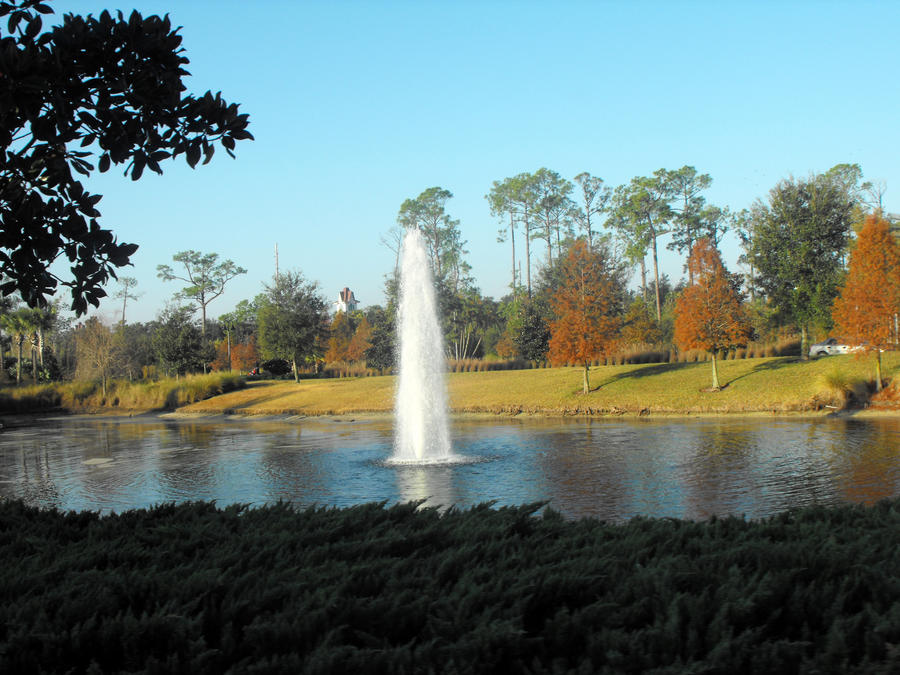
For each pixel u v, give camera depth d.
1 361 71.31
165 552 5.30
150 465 20.88
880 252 29.77
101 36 5.56
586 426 28.09
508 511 6.14
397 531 5.56
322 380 52.81
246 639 3.58
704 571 4.28
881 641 3.35
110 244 6.16
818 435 21.75
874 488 13.34
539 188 83.69
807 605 3.87
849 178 68.38
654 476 15.73
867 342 29.84
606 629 3.49
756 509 12.04
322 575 4.38
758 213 44.03
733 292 33.81
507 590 4.01
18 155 5.65
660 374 38.16
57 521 6.68
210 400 47.66
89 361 59.06
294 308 55.50
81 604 3.97
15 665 3.50
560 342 36.81
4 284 5.98
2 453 25.47
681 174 75.75
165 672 3.36
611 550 4.92
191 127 6.04
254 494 15.63
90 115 5.69
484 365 53.38
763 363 36.75
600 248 57.09
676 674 3.14
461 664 3.29
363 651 3.31
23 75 4.90
